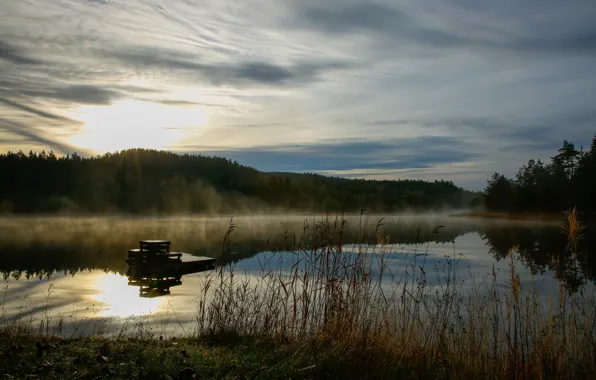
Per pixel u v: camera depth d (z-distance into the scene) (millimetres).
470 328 6094
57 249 31297
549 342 5695
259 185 153250
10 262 23750
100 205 126750
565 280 6867
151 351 5949
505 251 27359
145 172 154625
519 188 92625
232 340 7125
